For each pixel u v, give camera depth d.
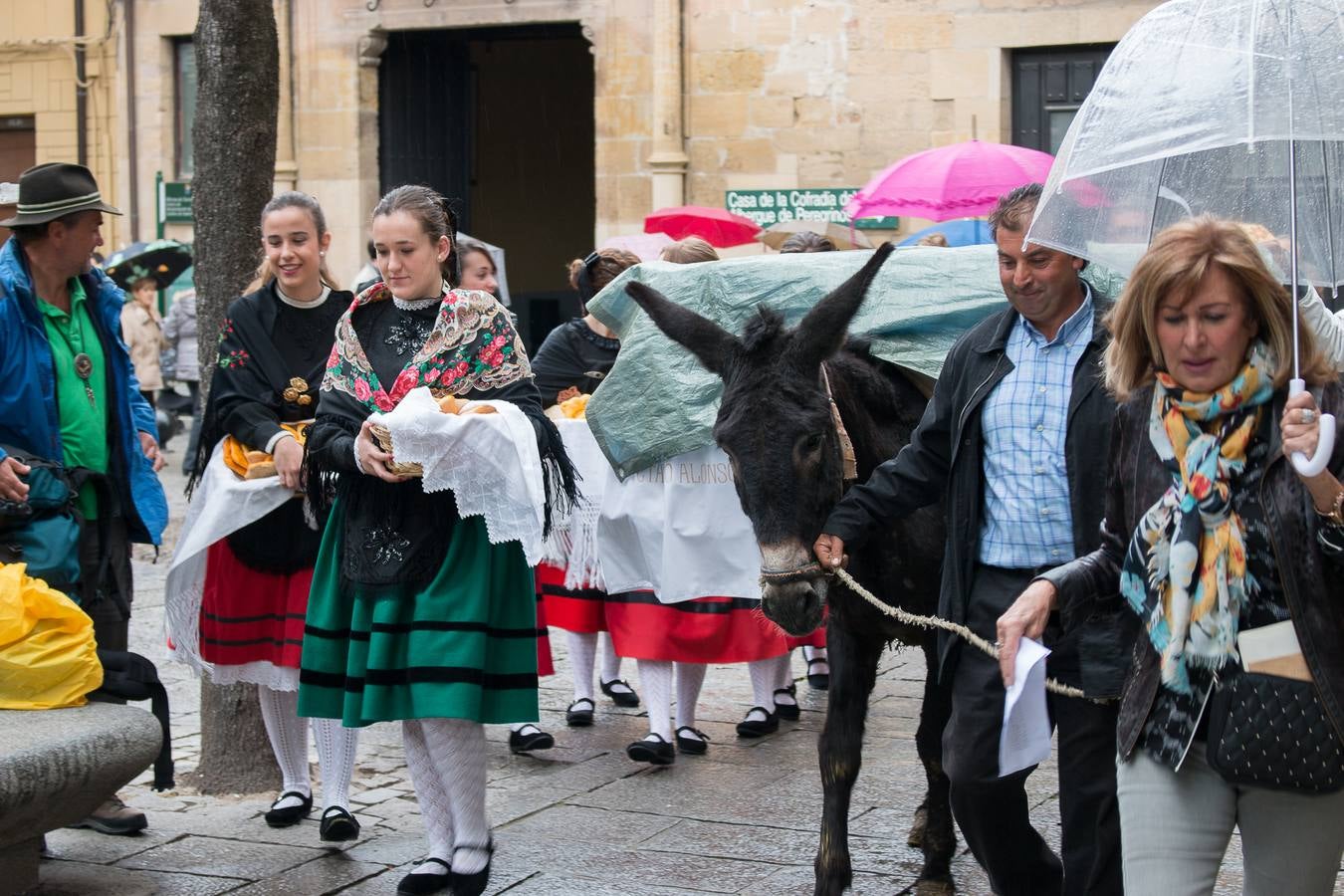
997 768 3.88
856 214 11.35
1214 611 2.90
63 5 20.39
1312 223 3.97
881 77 16.78
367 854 5.16
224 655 5.27
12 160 21.16
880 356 4.95
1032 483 3.89
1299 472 2.74
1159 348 2.96
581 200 23.38
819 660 7.84
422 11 18.47
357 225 19.03
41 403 4.99
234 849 5.21
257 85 5.98
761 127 17.23
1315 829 2.89
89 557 5.13
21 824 4.29
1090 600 3.37
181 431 17.06
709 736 6.86
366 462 4.43
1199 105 3.62
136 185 20.30
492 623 4.59
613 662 7.53
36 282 5.09
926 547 4.39
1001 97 16.45
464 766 4.54
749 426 3.95
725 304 5.49
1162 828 2.97
